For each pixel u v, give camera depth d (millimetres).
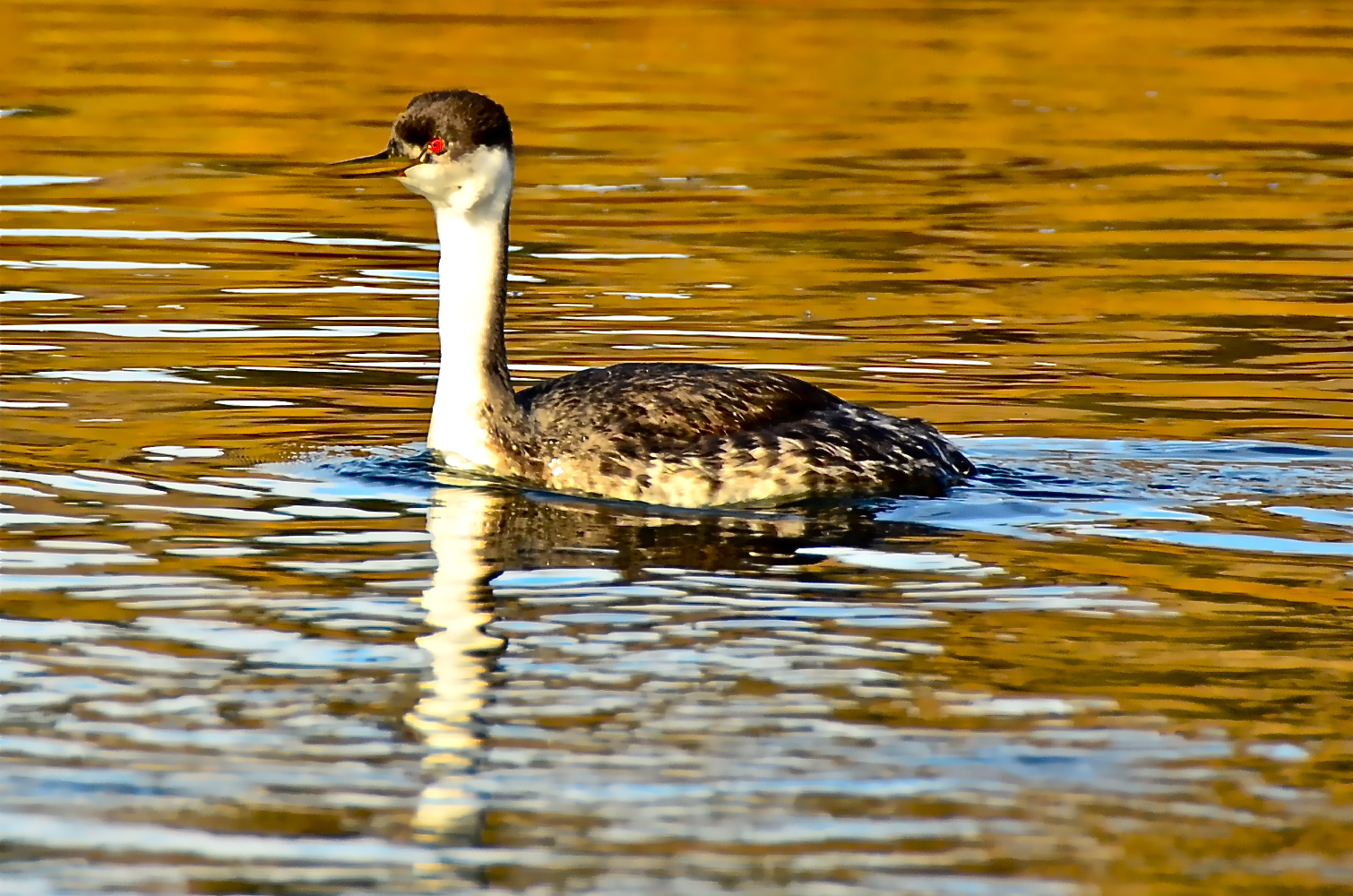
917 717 9148
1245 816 8180
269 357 17078
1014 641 10250
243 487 13117
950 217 23828
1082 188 25688
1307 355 17656
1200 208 24594
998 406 15773
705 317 18766
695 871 7641
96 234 21922
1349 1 43156
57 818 8023
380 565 11406
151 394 15664
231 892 7453
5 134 27344
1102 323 18812
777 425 13383
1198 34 38594
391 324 18375
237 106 29703
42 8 38406
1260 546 12125
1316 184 26219
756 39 36906
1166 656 10070
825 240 22422
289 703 9203
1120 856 7812
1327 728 9109
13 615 10383
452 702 9227
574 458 13219
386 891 7488
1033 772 8562
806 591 11023
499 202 13570
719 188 25156
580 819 8047
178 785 8328
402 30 36906
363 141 27547
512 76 32656
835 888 7523
